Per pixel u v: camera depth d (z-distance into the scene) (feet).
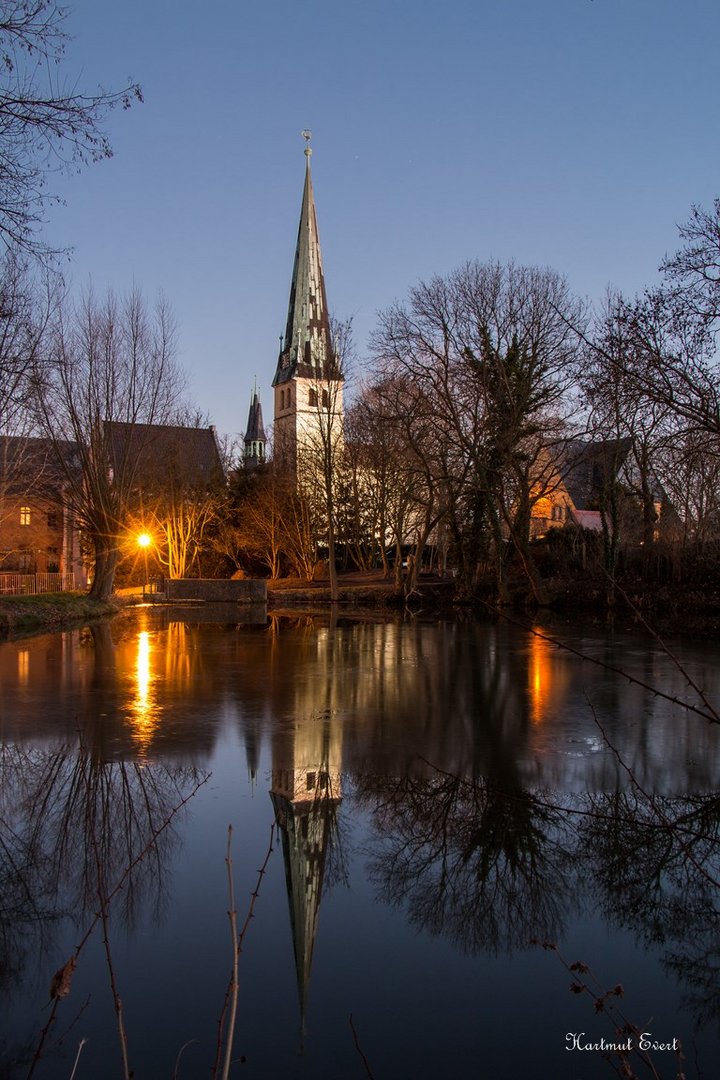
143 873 22.34
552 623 100.53
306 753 34.76
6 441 106.11
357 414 165.48
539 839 25.05
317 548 208.44
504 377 118.73
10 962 18.02
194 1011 16.26
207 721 41.22
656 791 29.30
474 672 59.77
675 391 29.35
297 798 28.71
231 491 216.33
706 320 32.37
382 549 183.73
